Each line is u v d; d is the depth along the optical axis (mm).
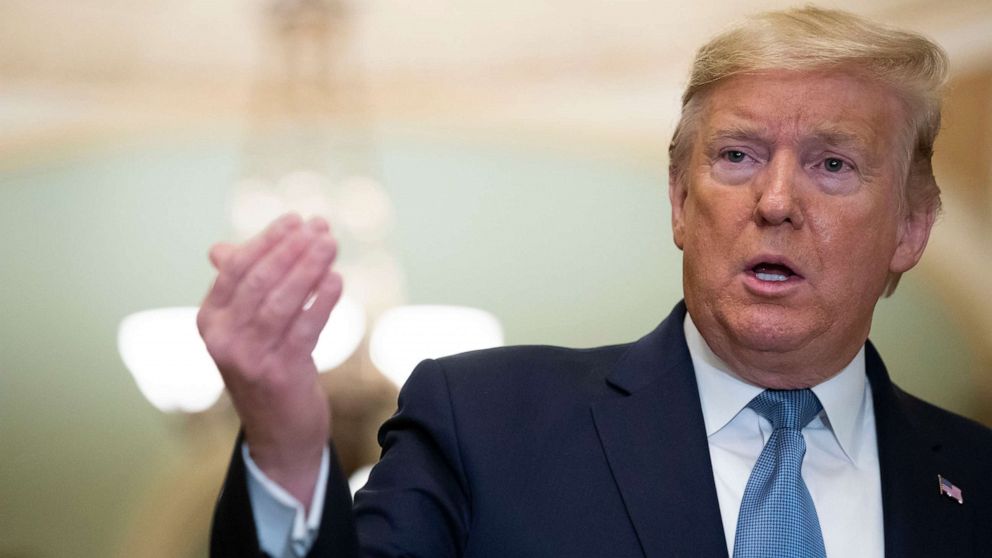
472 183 7273
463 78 7219
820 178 2139
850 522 2123
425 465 2094
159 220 7195
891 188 2199
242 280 1598
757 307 2084
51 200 7125
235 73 7137
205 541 6980
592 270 7227
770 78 2135
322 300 1622
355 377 5734
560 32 7066
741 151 2141
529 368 2238
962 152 6340
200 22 6980
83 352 7109
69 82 6969
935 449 2275
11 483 7008
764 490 2062
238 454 1689
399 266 7211
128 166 7176
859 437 2230
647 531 2008
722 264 2111
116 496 7043
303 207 7098
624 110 7156
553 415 2154
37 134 7039
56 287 7121
